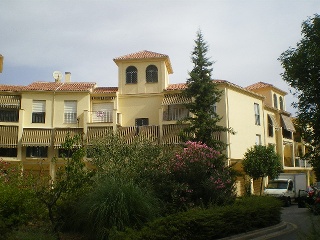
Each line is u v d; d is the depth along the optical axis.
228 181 16.61
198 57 27.84
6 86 35.41
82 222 12.58
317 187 34.34
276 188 33.47
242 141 34.25
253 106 36.94
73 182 13.39
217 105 32.84
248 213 14.55
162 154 17.89
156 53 36.00
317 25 10.01
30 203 11.95
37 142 32.81
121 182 12.98
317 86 9.80
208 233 12.12
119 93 35.16
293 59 10.14
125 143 19.00
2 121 33.44
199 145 17.69
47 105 33.94
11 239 9.62
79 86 35.22
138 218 11.91
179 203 15.02
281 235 14.72
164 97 33.78
